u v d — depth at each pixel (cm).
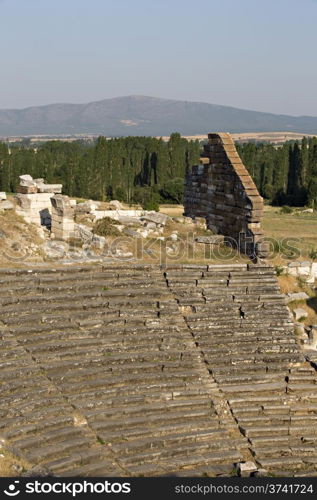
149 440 1705
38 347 1916
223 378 2002
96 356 1969
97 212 3291
